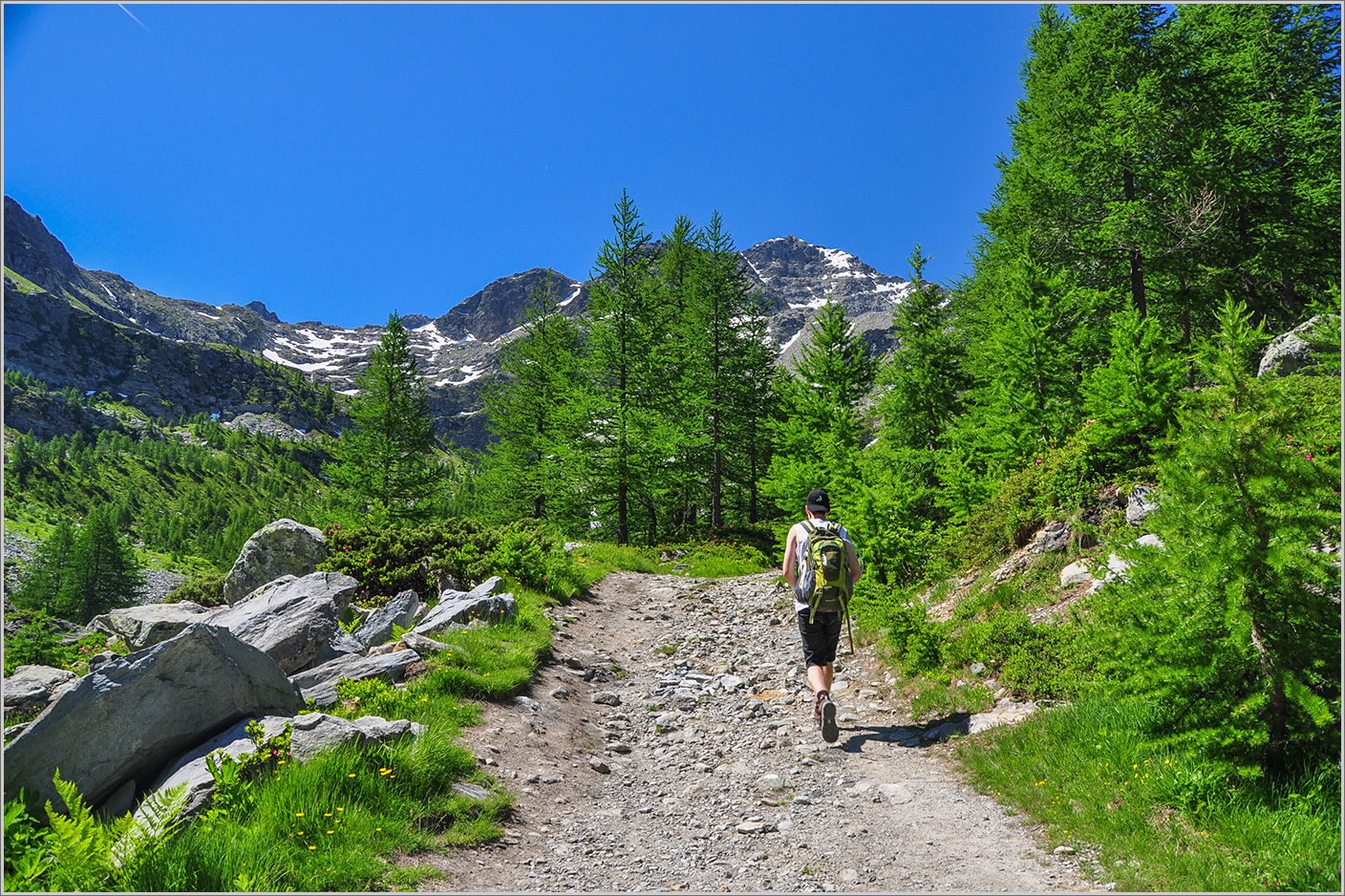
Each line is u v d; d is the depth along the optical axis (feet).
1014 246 72.43
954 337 75.46
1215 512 17.33
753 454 114.52
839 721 26.22
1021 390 47.24
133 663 18.88
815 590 22.47
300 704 22.47
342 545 46.88
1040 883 15.60
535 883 16.17
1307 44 84.28
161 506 572.92
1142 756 18.48
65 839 14.24
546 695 27.91
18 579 303.27
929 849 17.42
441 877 15.90
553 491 98.58
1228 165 68.33
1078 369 48.91
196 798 16.78
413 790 18.60
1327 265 73.15
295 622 29.81
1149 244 64.39
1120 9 70.54
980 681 25.73
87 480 564.30
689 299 117.70
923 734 24.14
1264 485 16.72
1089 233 67.21
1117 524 28.84
